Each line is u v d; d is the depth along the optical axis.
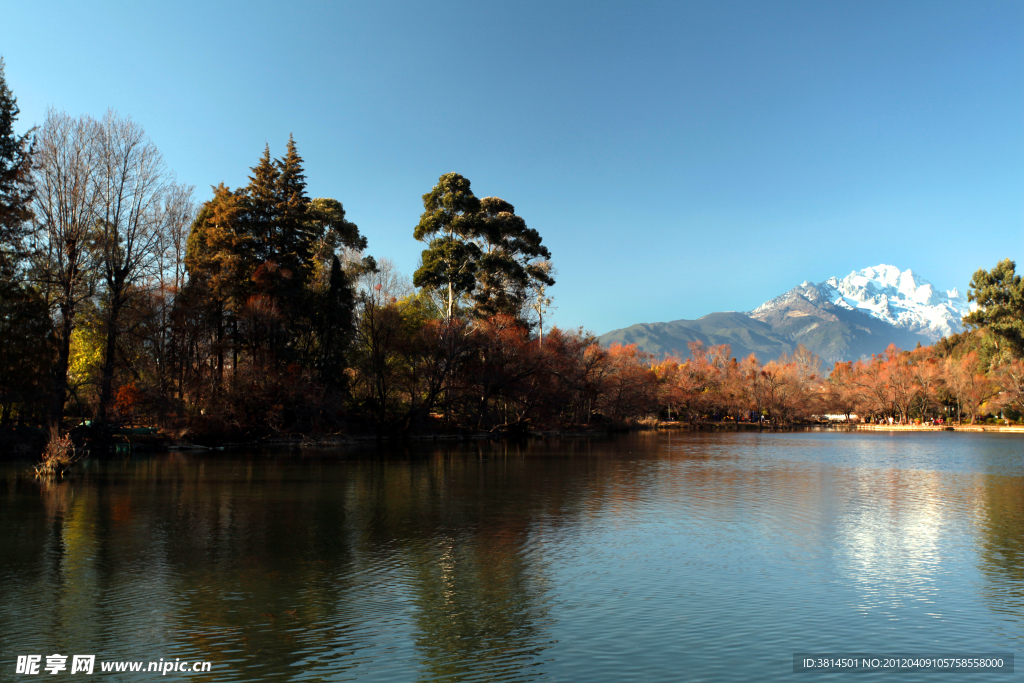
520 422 84.88
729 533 25.94
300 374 65.75
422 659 13.70
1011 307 140.88
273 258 67.44
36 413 50.19
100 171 51.59
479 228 81.12
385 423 74.62
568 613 16.58
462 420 83.19
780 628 15.66
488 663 13.52
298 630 15.22
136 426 58.56
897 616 16.52
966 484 42.09
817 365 183.62
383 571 20.14
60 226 48.56
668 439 92.69
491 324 79.62
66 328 48.47
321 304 69.75
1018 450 74.75
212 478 40.03
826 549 23.42
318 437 66.31
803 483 41.88
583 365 96.81
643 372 122.00
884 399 148.00
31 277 48.12
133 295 55.28
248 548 22.81
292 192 69.38
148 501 31.70
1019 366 127.06
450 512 29.97
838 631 15.48
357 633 15.12
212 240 64.19
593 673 13.11
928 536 25.64
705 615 16.47
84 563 20.59
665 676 12.98
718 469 49.97
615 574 20.08
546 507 31.52
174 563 20.70
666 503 33.03
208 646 14.26
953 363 145.75
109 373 54.12
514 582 19.14
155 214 54.53
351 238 90.25
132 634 14.89
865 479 44.50
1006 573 20.38
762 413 151.25
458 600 17.47
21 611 16.28
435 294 88.12
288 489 36.16
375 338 73.81
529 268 91.50
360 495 34.50
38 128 49.75
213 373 63.31
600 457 59.53
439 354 74.50
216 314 63.16
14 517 27.66
